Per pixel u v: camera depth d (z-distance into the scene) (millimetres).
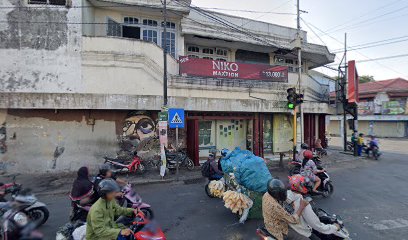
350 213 6449
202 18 14883
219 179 7688
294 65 19609
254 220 6012
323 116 18484
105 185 3242
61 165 10828
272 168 12297
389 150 20938
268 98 14398
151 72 11461
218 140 14188
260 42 16156
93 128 11172
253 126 14406
